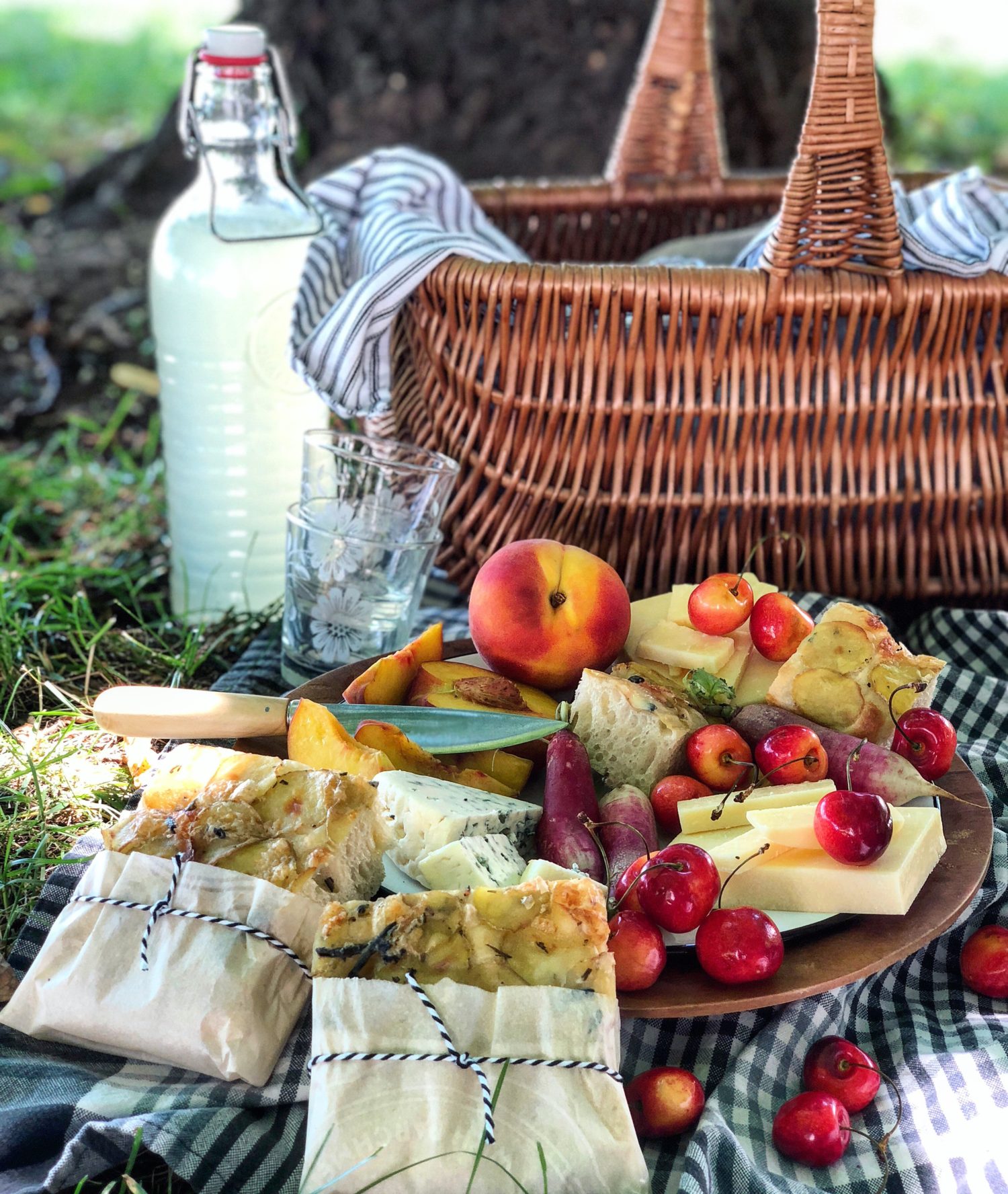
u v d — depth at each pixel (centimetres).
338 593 144
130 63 609
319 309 159
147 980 93
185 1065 93
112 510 227
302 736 112
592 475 152
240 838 99
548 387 149
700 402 148
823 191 138
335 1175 82
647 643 131
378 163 182
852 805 99
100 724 118
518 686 134
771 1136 94
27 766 134
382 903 91
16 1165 90
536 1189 83
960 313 145
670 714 118
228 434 169
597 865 106
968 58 626
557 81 285
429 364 162
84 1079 95
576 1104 84
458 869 99
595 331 145
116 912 96
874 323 148
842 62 132
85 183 381
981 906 118
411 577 148
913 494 156
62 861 117
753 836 103
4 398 279
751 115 281
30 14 697
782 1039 100
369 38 284
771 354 147
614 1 280
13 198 397
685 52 202
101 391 286
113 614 186
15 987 104
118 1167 90
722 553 160
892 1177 91
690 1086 94
